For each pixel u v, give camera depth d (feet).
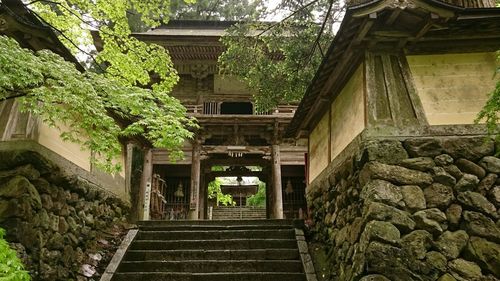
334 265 18.16
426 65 16.79
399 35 15.85
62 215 18.17
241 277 19.70
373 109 15.65
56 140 18.33
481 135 15.07
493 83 16.44
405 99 15.92
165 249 23.25
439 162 14.61
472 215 13.73
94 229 22.11
